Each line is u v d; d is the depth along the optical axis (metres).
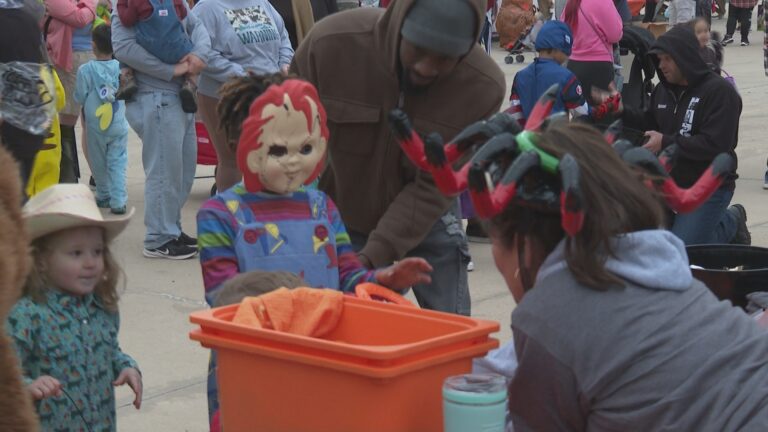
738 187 10.16
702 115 6.18
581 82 9.40
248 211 3.63
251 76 3.72
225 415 2.52
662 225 2.32
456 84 4.09
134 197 9.60
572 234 2.09
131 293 6.80
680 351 2.12
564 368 2.14
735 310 2.26
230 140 3.77
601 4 9.29
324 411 2.33
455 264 4.43
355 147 4.17
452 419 2.17
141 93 7.46
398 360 2.25
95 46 8.67
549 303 2.17
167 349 5.86
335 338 2.87
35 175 7.32
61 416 3.44
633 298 2.16
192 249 7.71
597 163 2.20
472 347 2.41
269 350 2.38
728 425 2.07
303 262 3.63
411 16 3.84
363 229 4.34
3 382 2.09
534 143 2.20
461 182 2.28
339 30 4.11
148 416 5.01
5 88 5.86
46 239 3.45
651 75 9.65
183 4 7.34
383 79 4.07
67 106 9.27
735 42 23.03
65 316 3.48
